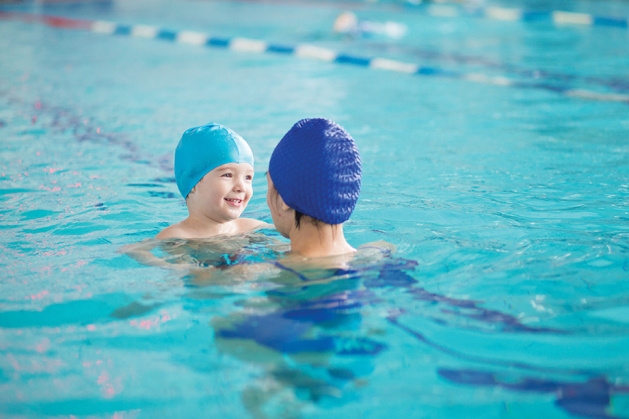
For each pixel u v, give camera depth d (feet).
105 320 6.33
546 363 5.32
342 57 28.04
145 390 5.15
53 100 20.26
